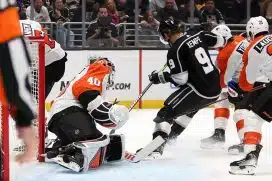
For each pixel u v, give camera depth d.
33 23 7.29
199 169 6.74
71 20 13.77
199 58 7.10
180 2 14.75
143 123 10.73
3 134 5.81
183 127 7.57
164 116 7.11
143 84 13.11
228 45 7.71
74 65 12.78
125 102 13.03
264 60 6.69
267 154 7.68
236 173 6.49
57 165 6.80
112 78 6.75
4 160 5.83
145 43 13.75
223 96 7.95
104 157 6.68
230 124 10.55
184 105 7.15
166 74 7.18
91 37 13.38
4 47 2.57
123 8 14.37
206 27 10.18
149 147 7.07
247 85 7.11
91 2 14.03
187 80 7.09
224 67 7.79
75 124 6.47
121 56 12.98
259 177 6.37
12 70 2.56
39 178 6.26
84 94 6.38
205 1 14.98
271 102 6.42
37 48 6.79
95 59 6.73
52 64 7.62
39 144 6.91
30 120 2.63
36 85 6.88
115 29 13.45
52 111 6.65
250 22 7.20
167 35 7.15
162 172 6.57
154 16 14.25
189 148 8.11
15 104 2.58
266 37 6.81
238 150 7.61
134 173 6.50
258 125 6.51
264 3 14.54
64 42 13.40
